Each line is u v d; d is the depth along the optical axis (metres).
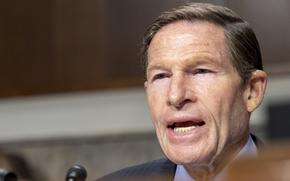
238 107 1.45
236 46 1.42
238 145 1.49
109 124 3.89
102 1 4.09
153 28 1.45
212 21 1.41
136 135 3.76
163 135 1.42
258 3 3.58
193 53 1.37
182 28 1.40
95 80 4.03
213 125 1.39
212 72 1.39
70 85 4.08
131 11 4.00
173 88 1.35
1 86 4.26
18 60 4.26
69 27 4.16
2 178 1.15
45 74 4.17
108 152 3.85
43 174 3.96
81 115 3.97
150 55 1.44
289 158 0.40
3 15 4.33
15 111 4.18
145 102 3.80
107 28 4.06
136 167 1.69
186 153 1.38
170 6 3.85
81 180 1.15
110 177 1.70
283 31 3.54
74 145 3.94
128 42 4.00
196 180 1.50
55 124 4.04
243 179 0.40
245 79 1.46
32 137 4.07
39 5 4.24
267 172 0.39
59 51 4.16
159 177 0.54
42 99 4.11
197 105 1.37
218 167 1.46
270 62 3.53
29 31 4.25
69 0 4.16
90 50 4.08
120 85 3.92
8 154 4.06
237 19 1.45
